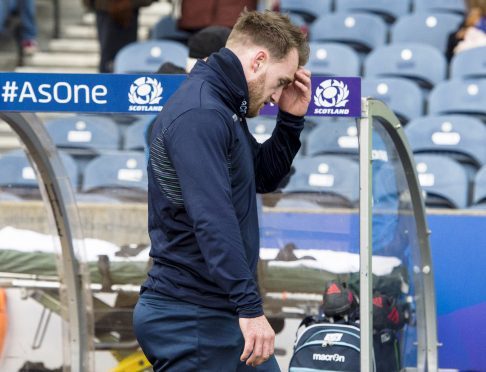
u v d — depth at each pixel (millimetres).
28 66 34188
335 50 28312
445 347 19516
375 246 15352
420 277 16875
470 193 23391
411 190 15766
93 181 18656
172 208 11227
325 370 14672
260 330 10477
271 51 11297
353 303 15828
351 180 17703
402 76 28062
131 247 18031
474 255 19531
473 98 25672
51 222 17328
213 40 16984
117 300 18047
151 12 37531
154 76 13086
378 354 15297
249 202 11445
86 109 13133
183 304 11367
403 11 32594
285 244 17750
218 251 10469
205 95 11016
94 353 18141
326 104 12727
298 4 33312
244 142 11352
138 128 19812
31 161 16547
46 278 18047
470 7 28000
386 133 14461
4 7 34781
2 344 18234
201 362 11414
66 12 37812
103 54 29438
